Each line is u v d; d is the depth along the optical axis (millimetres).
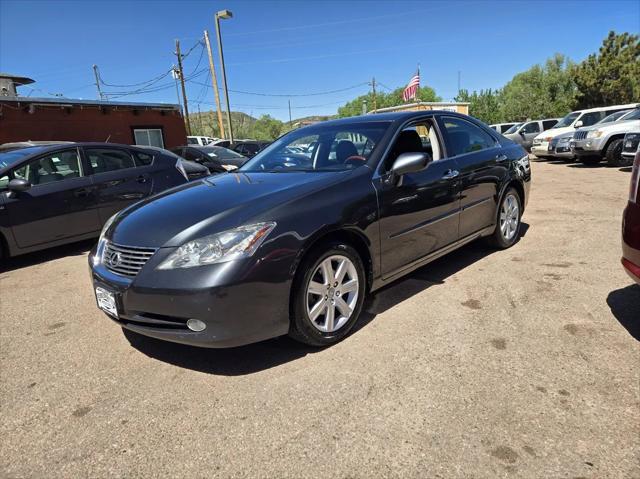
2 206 5375
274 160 4039
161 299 2605
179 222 2814
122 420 2414
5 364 3100
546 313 3350
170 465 2070
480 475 1903
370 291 3365
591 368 2619
